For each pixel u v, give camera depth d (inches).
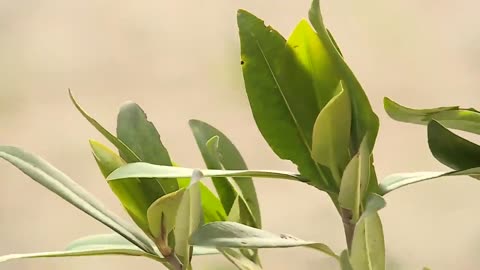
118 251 34.4
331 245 64.5
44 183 34.1
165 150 35.4
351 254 34.0
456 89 72.6
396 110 33.5
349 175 33.6
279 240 33.1
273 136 34.7
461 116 33.7
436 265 62.9
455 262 63.4
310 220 66.8
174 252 34.4
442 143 34.0
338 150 33.9
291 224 66.5
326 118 33.7
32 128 74.1
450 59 75.4
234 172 33.6
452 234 65.2
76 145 72.6
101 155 34.9
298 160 34.5
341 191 33.8
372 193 33.0
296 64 34.7
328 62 34.5
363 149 33.4
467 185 68.7
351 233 34.0
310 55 34.6
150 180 35.1
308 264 64.3
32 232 68.3
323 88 34.6
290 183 70.2
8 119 75.0
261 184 70.4
